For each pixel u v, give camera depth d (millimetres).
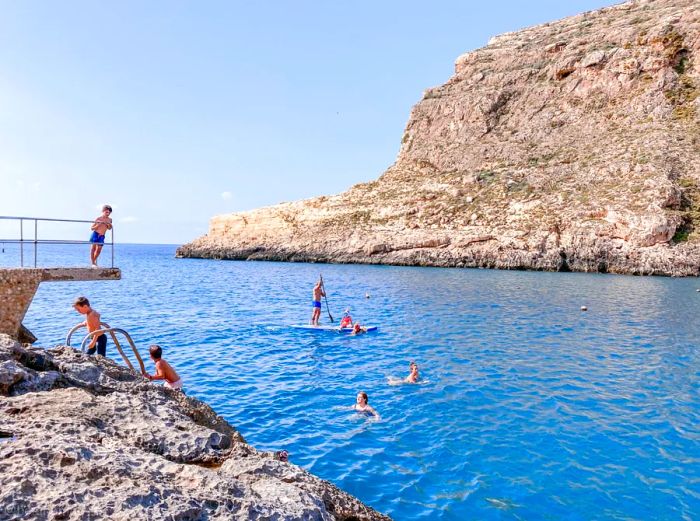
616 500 8828
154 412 5168
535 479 9570
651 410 13242
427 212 84500
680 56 87375
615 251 64375
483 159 94812
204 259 108000
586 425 12211
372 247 83312
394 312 30969
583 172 78062
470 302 35438
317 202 101438
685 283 50250
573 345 21391
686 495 8977
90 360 6680
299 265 84188
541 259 68312
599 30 102312
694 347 21000
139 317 28406
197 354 19531
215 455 4621
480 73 112625
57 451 3598
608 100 90125
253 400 14062
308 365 18078
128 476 3539
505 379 16219
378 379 16281
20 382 5258
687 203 66000
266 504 3580
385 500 8828
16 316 12219
